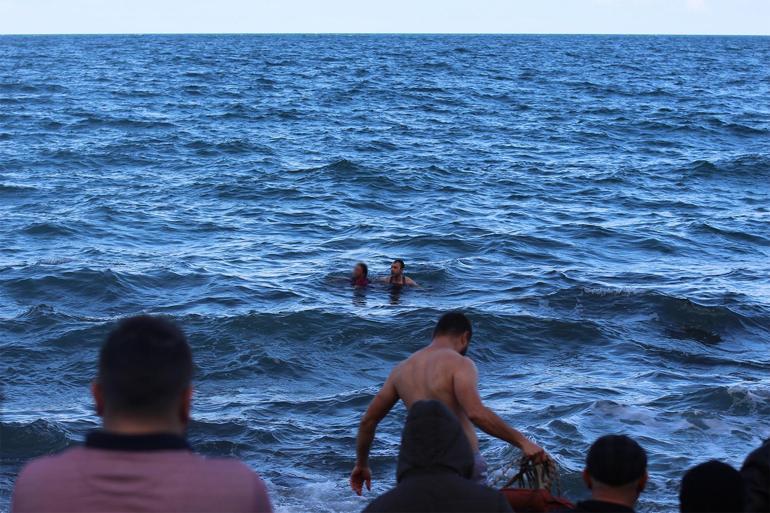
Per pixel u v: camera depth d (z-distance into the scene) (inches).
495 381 435.5
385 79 2920.8
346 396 410.3
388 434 365.4
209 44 7155.5
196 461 101.5
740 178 1134.4
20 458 339.6
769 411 386.6
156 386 100.3
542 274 649.0
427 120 1768.0
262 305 557.9
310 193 982.4
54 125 1563.7
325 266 666.8
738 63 4473.4
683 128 1664.6
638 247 753.0
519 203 947.3
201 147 1344.7
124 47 6151.6
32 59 4042.8
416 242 749.3
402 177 1083.9
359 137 1496.1
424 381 203.2
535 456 193.8
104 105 1943.9
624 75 3289.9
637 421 372.8
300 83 2701.8
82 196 938.1
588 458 148.0
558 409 387.2
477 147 1392.7
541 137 1530.5
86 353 458.3
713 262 709.3
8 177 1048.2
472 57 4653.1
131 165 1173.7
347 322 510.0
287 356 460.8
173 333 104.8
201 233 783.1
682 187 1069.8
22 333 479.8
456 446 140.2
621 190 1039.0
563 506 186.2
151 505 98.3
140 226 799.7
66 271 601.9
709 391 404.5
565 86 2687.0
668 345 495.8
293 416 384.8
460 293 594.6
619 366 458.9
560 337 499.8
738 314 546.0
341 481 321.1
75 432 360.8
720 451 345.4
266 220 844.6
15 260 660.1
